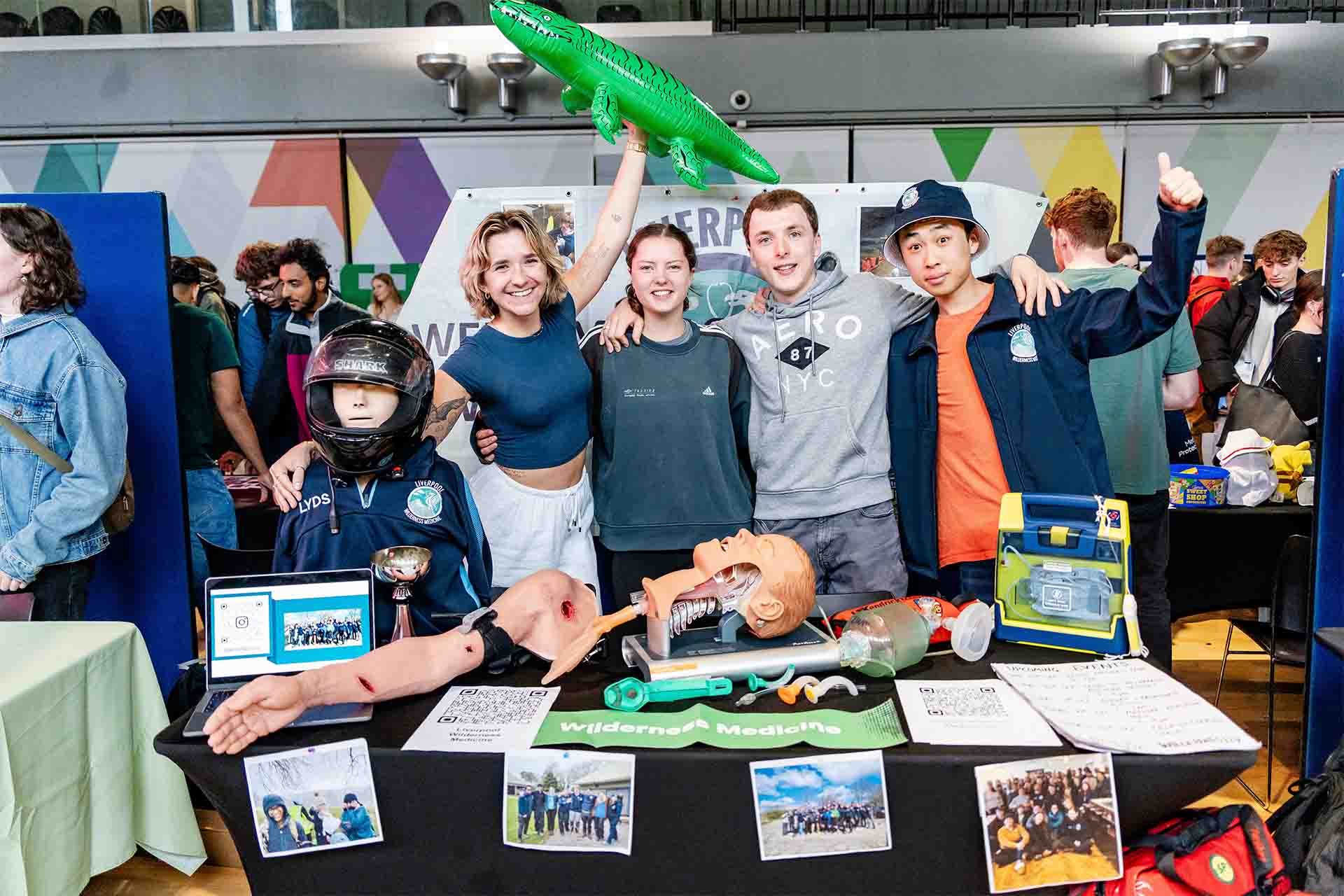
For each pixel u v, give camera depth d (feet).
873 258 8.40
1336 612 7.41
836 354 7.34
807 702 4.73
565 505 7.49
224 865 7.17
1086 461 7.13
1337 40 15.06
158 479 8.29
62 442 6.96
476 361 7.03
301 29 16.52
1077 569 5.34
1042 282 7.18
